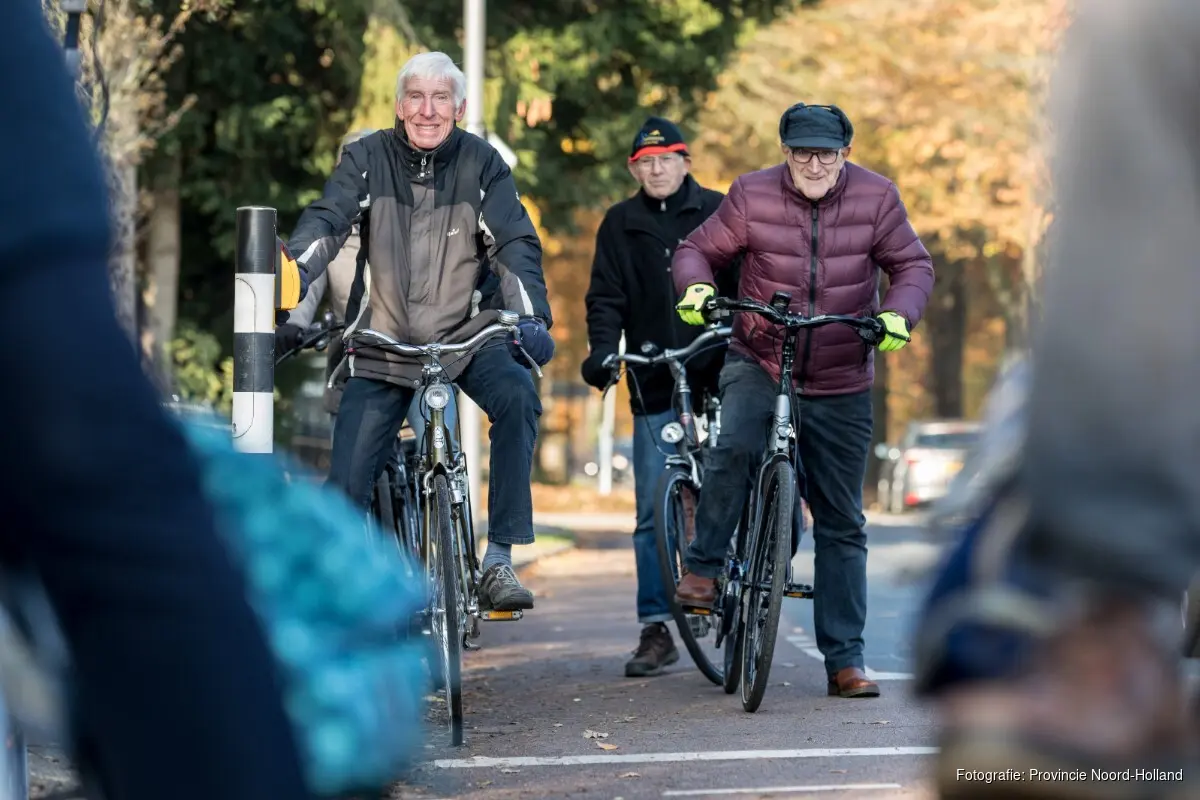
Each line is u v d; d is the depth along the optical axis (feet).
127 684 17.89
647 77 254.88
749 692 85.92
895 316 86.07
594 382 108.06
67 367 17.84
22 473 17.74
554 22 240.12
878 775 65.67
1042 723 26.17
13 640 20.27
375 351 79.51
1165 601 25.96
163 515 18.08
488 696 94.12
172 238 225.15
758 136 306.55
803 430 90.07
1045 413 25.77
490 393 78.59
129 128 162.71
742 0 256.32
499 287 83.15
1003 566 26.40
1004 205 407.64
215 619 18.16
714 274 99.81
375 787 23.30
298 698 22.38
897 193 90.27
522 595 76.74
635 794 62.75
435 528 77.56
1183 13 24.62
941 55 389.80
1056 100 25.67
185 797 18.01
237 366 76.89
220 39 214.28
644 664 103.50
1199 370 25.04
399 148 80.84
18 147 18.16
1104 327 25.18
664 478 99.40
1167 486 25.26
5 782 38.68
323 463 241.14
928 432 392.47
